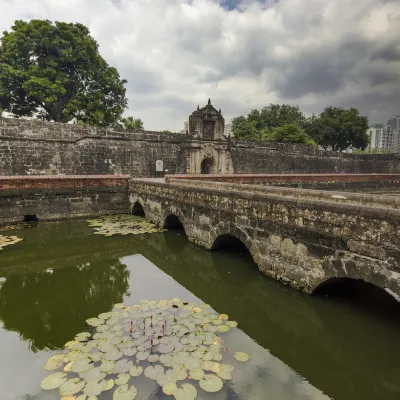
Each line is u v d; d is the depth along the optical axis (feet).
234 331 18.42
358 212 16.94
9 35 80.07
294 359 16.56
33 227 41.57
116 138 69.15
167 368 14.17
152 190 42.93
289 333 19.44
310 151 104.32
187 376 13.73
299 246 20.88
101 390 12.76
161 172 75.66
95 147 66.74
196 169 79.66
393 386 14.66
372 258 16.37
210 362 14.70
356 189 70.28
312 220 19.80
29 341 17.37
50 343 17.12
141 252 34.60
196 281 27.09
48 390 13.01
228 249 31.42
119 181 50.98
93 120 91.50
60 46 83.51
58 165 62.08
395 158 121.49
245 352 16.33
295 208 20.94
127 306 21.26
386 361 16.47
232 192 26.84
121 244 36.27
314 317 20.11
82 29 89.30
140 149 72.84
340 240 18.08
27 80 78.84
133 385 13.11
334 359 16.83
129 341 16.30
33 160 59.41
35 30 79.71
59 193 45.68
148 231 39.37
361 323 18.58
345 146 163.12
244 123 137.80
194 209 32.76
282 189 26.58
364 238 16.72
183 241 34.99
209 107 81.61
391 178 77.30
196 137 79.15
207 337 16.92
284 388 13.97
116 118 104.37
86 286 25.80
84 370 14.01
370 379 15.17
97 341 16.38
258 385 13.87
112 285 25.76
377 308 20.02
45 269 29.30
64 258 32.01
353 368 16.05
